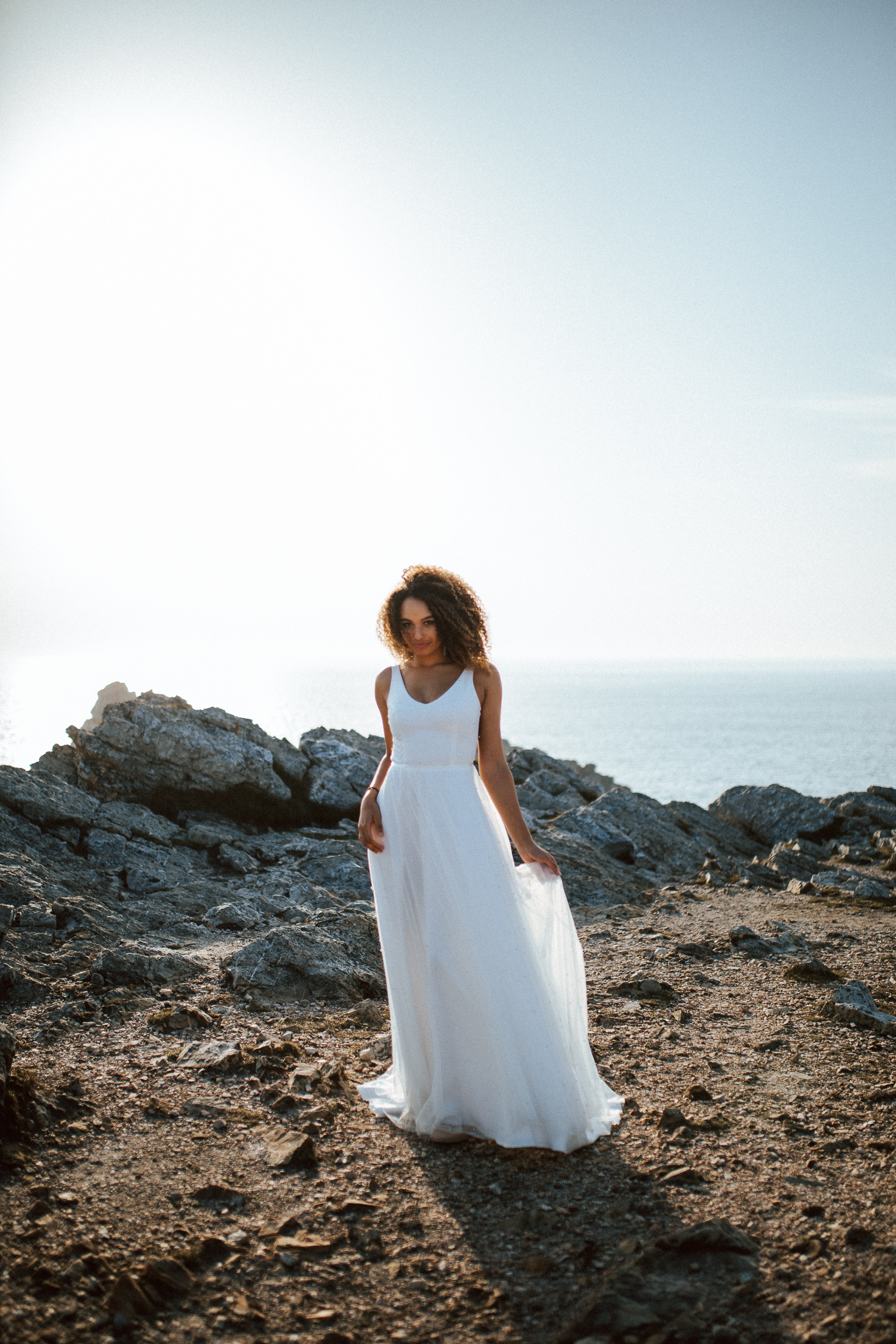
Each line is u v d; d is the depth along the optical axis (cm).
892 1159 325
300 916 653
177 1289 252
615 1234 281
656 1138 346
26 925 565
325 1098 377
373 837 367
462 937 343
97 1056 406
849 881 893
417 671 368
